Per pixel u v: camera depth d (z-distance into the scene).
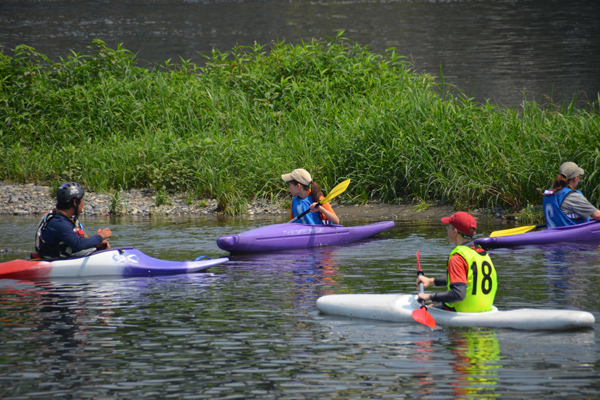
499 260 28.98
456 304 19.30
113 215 45.91
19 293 23.97
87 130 61.53
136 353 17.00
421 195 47.84
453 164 46.38
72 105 63.91
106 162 55.41
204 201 48.53
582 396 13.95
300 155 52.00
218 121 59.53
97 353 17.00
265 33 143.38
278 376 15.38
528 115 50.38
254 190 50.69
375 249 32.84
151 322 19.91
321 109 58.12
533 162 43.88
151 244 34.38
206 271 28.03
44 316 20.64
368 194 49.91
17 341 18.02
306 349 17.25
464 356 16.48
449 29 143.00
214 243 34.66
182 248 33.28
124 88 65.25
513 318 18.62
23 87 64.94
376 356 16.62
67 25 158.12
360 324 19.53
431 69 98.88
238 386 14.80
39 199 50.03
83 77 67.31
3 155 58.72
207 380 15.16
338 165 50.84
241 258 31.17
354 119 54.62
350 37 134.50
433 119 50.22
